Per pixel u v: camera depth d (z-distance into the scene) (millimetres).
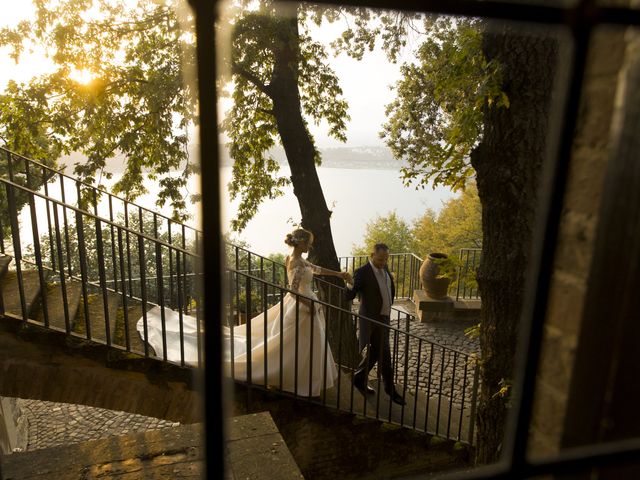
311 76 8219
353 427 3984
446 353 7555
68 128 6953
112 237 3295
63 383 3305
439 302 8844
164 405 3477
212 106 669
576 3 698
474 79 3373
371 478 4105
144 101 7258
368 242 33938
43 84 6891
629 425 844
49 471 2164
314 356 4004
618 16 710
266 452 2416
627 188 794
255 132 8508
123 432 7219
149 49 7387
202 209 688
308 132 8227
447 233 22781
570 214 941
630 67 778
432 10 659
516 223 3395
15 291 3830
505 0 685
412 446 4215
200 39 649
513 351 3529
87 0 6684
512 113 3221
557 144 782
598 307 869
